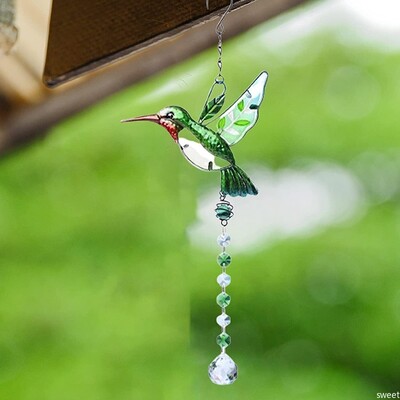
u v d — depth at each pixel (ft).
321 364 13.34
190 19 10.43
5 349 13.02
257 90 10.21
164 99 13.53
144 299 13.28
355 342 13.25
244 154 13.48
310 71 13.74
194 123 10.19
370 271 13.20
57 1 10.70
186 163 13.58
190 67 11.59
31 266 13.35
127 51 10.59
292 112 13.62
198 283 13.37
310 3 11.17
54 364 12.99
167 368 13.07
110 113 13.56
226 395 13.35
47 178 13.67
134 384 12.99
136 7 10.53
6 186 13.57
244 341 13.46
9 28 10.83
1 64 11.04
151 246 13.46
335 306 13.32
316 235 13.29
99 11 10.61
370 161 13.34
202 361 13.41
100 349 13.07
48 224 13.52
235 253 13.38
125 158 13.73
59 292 13.25
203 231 13.46
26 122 11.25
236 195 10.23
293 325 13.42
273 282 13.35
